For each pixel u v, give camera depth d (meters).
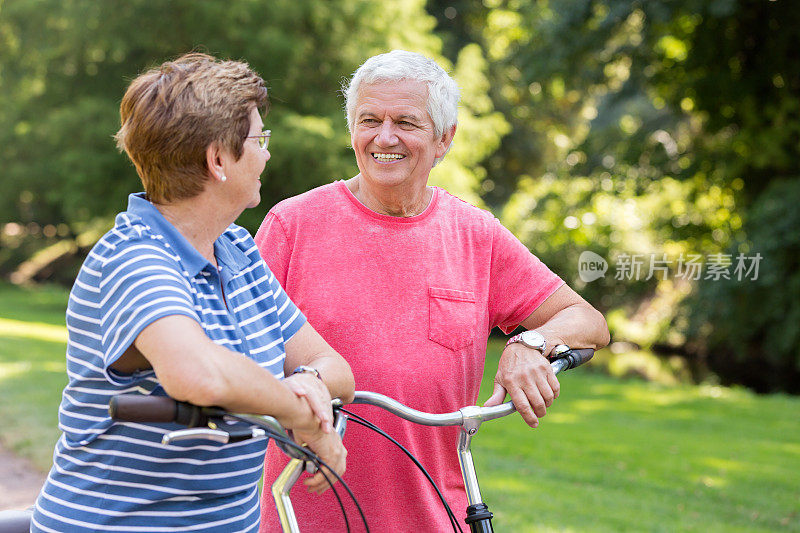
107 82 20.81
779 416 11.45
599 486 7.05
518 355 2.33
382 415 2.44
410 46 20.50
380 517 2.44
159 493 1.78
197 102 1.77
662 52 17.48
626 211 17.16
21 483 6.12
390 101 2.43
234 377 1.62
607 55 17.44
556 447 8.48
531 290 2.67
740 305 16.58
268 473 2.50
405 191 2.52
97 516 1.77
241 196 1.88
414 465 2.45
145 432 1.75
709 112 17.48
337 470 1.83
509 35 20.83
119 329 1.66
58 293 29.30
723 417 11.20
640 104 25.61
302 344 2.12
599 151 18.27
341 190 2.59
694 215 17.48
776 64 16.47
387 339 2.47
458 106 2.55
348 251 2.51
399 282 2.51
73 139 20.11
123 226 1.78
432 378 2.48
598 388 13.72
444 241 2.59
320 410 1.78
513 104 26.61
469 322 2.55
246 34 18.92
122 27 19.48
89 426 1.78
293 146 18.23
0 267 35.09
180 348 1.60
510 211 20.27
